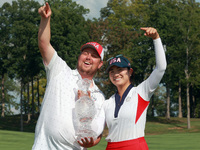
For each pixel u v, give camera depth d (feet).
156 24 126.82
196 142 39.78
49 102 12.07
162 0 135.95
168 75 125.49
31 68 139.85
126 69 13.80
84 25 125.80
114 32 125.39
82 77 13.19
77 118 12.02
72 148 12.12
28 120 151.64
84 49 13.11
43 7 11.64
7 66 148.87
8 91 214.07
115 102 13.66
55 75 12.30
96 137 12.29
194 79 126.72
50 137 11.85
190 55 117.39
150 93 13.19
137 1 157.89
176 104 209.67
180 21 116.67
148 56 126.72
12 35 143.43
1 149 30.60
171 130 116.57
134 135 13.17
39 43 12.01
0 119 156.87
